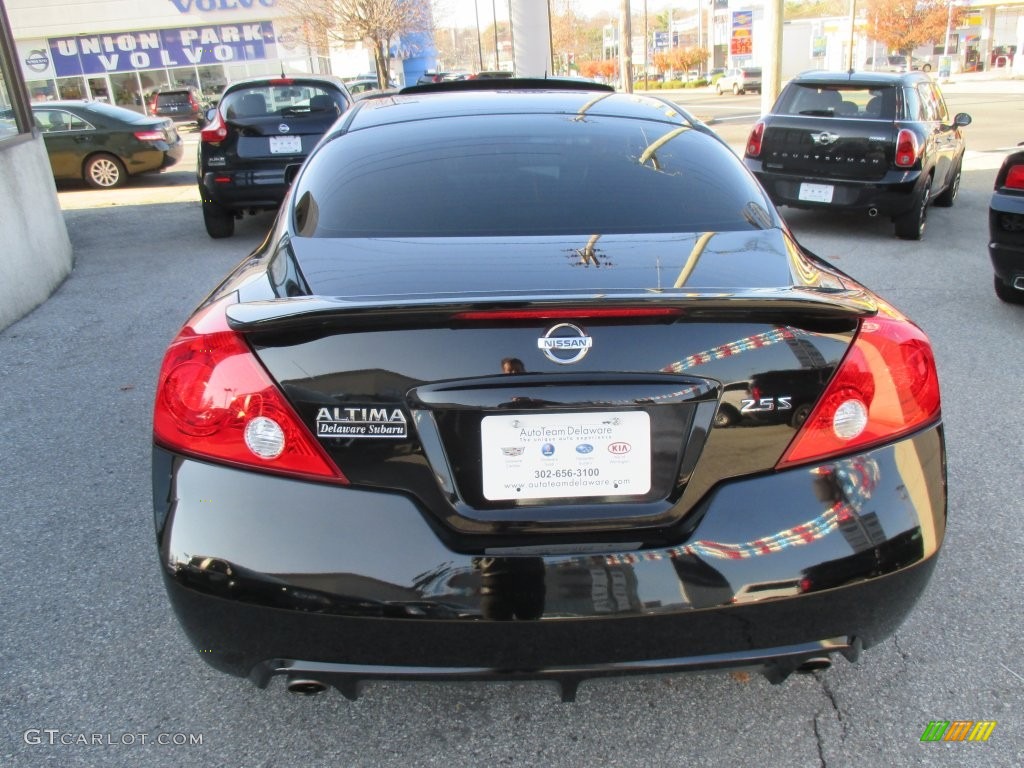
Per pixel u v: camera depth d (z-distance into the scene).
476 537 1.81
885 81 8.45
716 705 2.31
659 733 2.22
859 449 1.89
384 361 1.76
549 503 1.81
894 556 1.86
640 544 1.81
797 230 9.23
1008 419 4.12
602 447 1.80
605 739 2.20
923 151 8.15
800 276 2.13
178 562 1.80
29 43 34.91
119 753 2.15
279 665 1.83
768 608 1.81
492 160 2.55
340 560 1.75
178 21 35.41
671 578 1.78
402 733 2.22
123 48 35.56
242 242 8.89
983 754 2.14
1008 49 49.28
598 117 2.86
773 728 2.23
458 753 2.16
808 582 1.81
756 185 2.66
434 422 1.78
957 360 4.98
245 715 2.29
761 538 1.81
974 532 3.13
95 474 3.65
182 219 10.42
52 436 4.04
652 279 1.98
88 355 5.22
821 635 1.87
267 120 8.52
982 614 2.67
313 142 8.59
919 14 47.72
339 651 1.79
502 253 2.10
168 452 1.86
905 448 1.93
